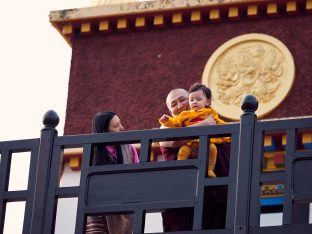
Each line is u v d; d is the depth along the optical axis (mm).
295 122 14688
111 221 15852
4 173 15500
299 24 25875
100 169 15141
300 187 14445
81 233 15000
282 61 25453
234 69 25484
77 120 26016
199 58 25953
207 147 14914
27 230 15141
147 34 26516
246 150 14719
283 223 14336
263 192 22500
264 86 25219
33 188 15320
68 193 15188
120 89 26172
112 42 26625
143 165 15008
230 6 25984
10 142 15570
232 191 14625
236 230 14406
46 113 15570
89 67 26469
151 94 25969
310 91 25156
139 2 26469
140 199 14922
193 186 14812
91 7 26625
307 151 14539
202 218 14672
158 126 25641
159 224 21203
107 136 15297
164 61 26188
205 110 15914
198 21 26188
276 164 23359
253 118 14836
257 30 25922
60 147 15414
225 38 25984
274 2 25906
